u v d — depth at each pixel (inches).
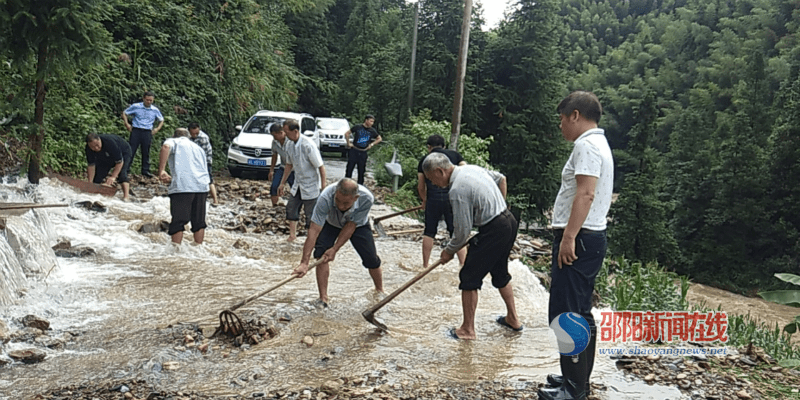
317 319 213.5
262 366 172.2
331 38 1700.3
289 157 354.9
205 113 691.4
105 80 553.0
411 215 512.1
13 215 251.4
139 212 374.3
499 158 999.0
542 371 176.2
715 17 2967.5
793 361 167.5
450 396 157.3
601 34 3853.3
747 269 1325.0
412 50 964.6
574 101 148.9
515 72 984.3
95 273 256.5
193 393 154.5
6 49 330.0
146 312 213.6
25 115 378.3
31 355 169.9
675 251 1203.2
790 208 1365.7
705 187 1448.1
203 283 251.6
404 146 720.3
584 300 148.3
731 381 170.7
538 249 388.5
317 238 227.9
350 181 207.9
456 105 694.5
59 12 320.8
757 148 1430.9
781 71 2017.7
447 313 230.2
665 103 2603.3
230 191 495.8
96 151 388.2
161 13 640.4
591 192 141.4
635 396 159.6
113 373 164.7
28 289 224.7
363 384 162.6
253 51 812.6
